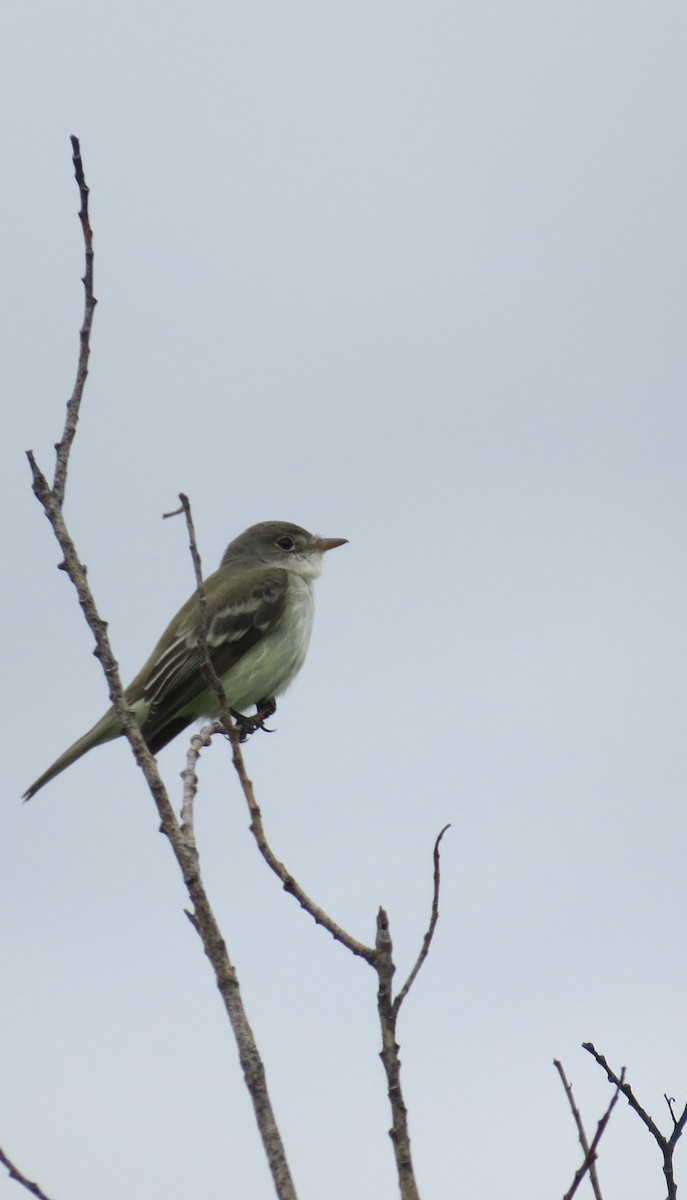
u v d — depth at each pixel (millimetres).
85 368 10203
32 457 9836
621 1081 9625
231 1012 8445
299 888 8578
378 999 8148
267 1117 8109
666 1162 9508
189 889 8906
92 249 10375
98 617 9625
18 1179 8266
